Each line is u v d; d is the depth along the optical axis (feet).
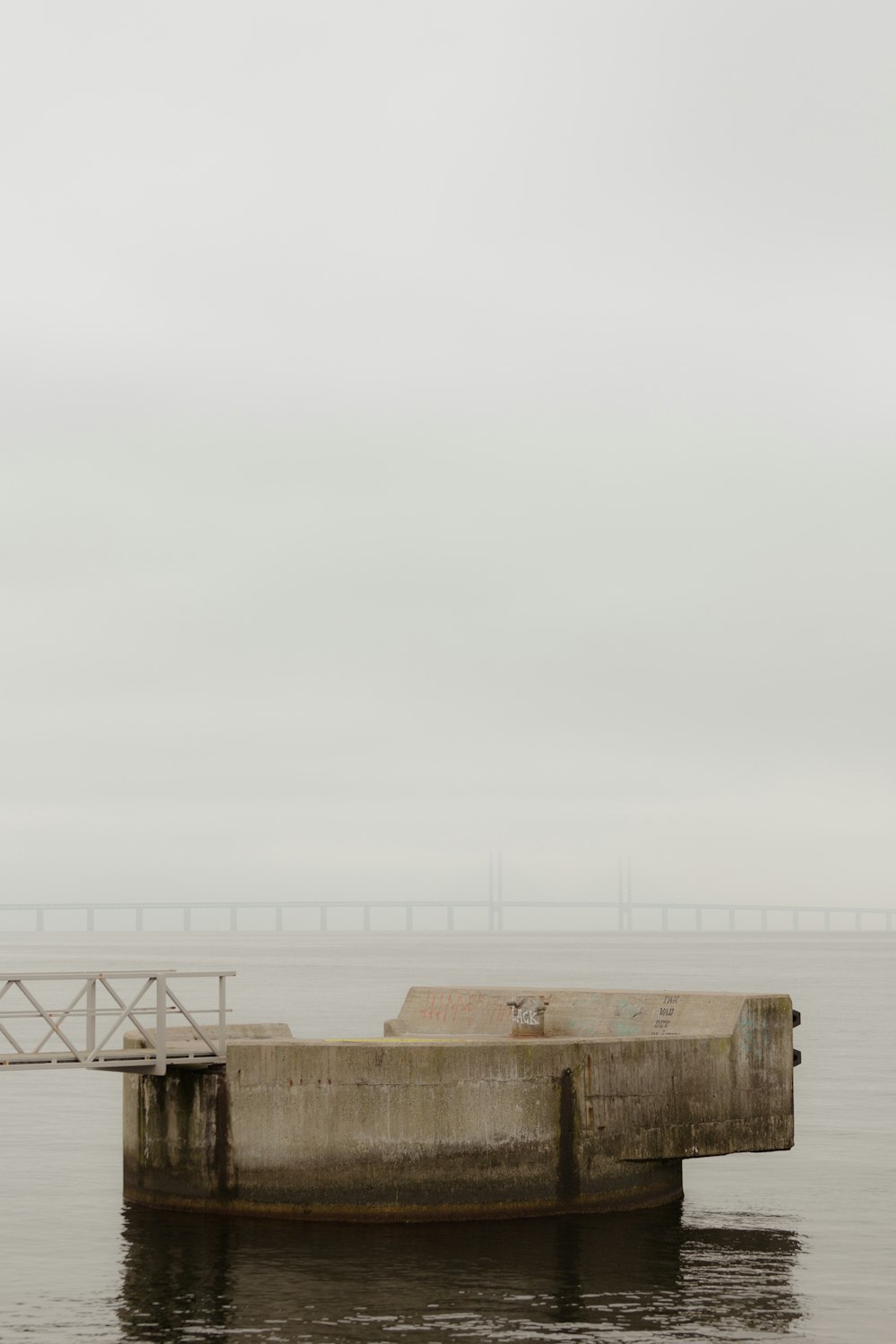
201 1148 89.61
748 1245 87.51
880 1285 78.89
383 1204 84.12
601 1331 70.03
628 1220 89.51
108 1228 89.25
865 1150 123.65
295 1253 80.89
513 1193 85.61
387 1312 71.97
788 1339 69.62
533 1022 105.81
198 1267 78.95
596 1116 88.22
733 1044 93.71
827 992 376.89
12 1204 98.99
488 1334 69.00
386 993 359.66
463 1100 84.53
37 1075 183.01
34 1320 71.72
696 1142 91.81
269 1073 86.43
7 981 85.05
